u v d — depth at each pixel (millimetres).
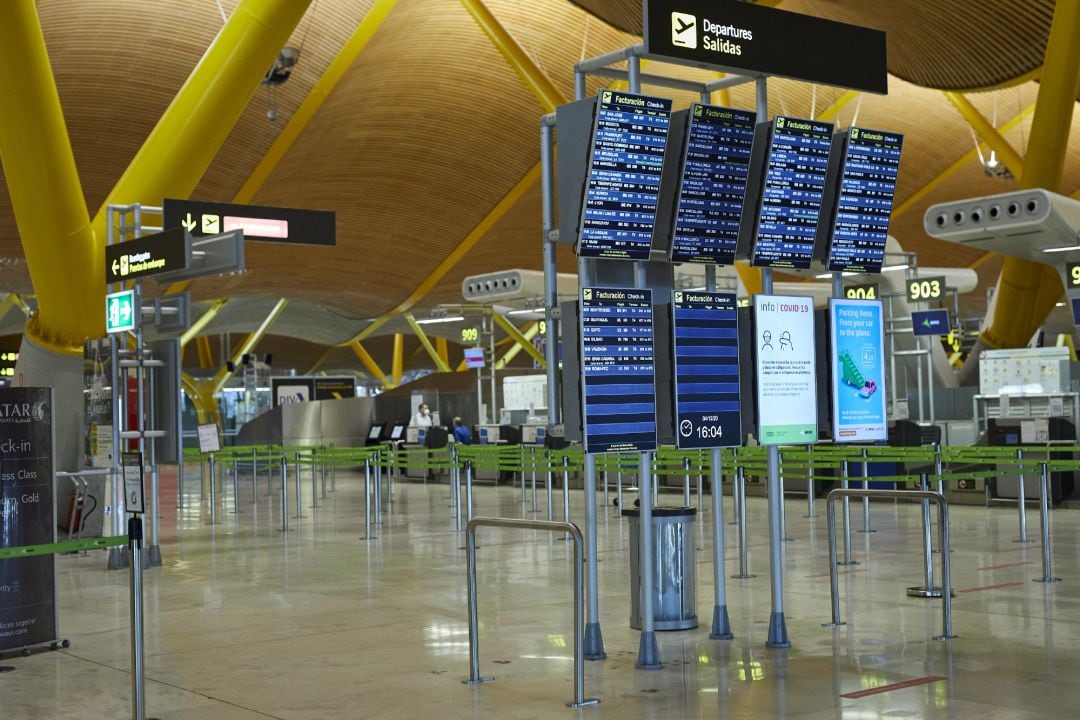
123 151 31297
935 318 26391
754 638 8180
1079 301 22828
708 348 7645
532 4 30922
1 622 8203
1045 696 6262
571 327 7344
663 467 17109
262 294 47969
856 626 8539
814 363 8148
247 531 18125
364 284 46938
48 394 8570
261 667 7734
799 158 8000
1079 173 45781
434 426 33562
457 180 38250
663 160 7477
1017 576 11016
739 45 7516
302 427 42781
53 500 8570
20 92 13242
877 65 8359
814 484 22359
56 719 6469
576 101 7414
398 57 31109
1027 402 23328
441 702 6570
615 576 11773
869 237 8516
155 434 13602
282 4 14930
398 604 10328
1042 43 25859
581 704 6387
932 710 6012
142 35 27875
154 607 10523
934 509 18828
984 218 20266
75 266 14953
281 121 31500
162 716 6469
